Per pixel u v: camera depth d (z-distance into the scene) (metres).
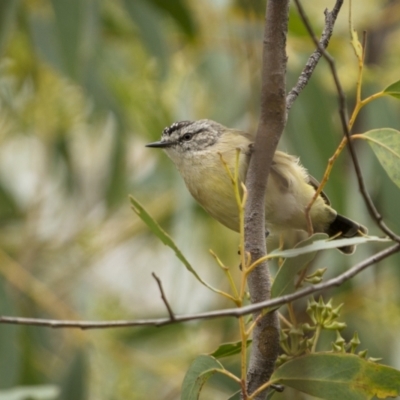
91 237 12.86
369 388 5.37
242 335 5.17
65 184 13.25
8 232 13.25
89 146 13.62
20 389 8.57
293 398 8.78
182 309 11.34
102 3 10.73
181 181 11.07
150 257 13.76
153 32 10.95
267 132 5.48
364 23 11.88
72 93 12.25
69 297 12.64
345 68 10.69
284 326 7.90
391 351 10.90
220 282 11.89
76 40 9.98
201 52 11.50
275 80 5.39
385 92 5.53
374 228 10.12
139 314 11.99
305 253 5.40
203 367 5.41
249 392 5.62
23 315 11.77
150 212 12.62
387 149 5.80
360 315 10.97
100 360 11.12
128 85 11.40
